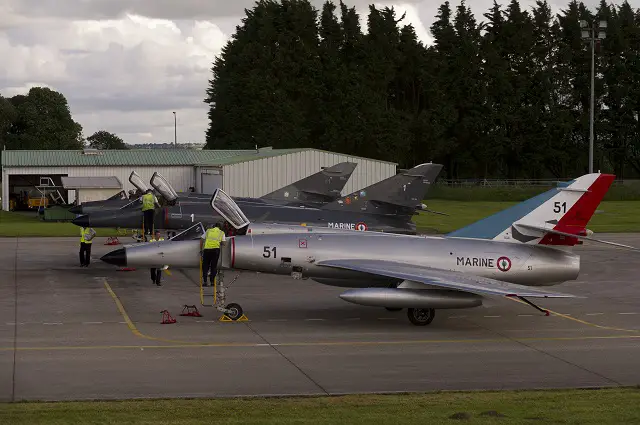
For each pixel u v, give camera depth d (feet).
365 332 109.70
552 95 593.01
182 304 130.41
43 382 80.84
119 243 225.97
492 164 614.75
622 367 90.79
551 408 71.77
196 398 75.00
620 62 590.55
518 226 124.16
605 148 605.73
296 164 302.86
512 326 115.44
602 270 179.63
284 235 121.19
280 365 89.71
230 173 295.69
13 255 197.16
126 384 80.43
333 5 638.53
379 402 73.82
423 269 116.26
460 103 591.78
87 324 112.68
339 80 579.89
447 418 68.18
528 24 611.47
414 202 178.29
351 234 123.85
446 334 109.09
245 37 636.48
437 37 649.61
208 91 646.33
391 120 577.84
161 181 177.17
